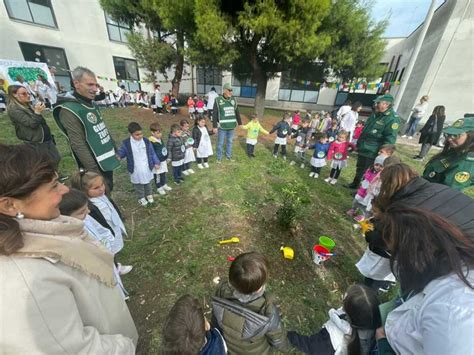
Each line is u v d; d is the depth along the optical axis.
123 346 0.92
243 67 11.27
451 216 1.08
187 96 17.81
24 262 0.65
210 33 7.16
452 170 2.19
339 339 1.46
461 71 8.02
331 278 2.57
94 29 13.69
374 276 1.99
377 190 3.13
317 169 5.18
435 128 5.95
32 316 0.62
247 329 1.25
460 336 0.61
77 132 2.52
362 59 9.57
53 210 0.80
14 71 9.63
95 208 1.97
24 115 3.33
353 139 6.87
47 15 11.98
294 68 10.97
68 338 0.70
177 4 7.44
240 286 1.24
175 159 4.32
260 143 7.73
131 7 9.96
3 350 0.61
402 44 15.64
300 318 2.13
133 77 16.30
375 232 1.75
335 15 8.34
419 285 0.81
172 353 1.02
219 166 5.53
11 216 0.71
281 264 2.71
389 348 1.06
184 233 3.13
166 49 11.07
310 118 8.29
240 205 3.86
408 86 11.22
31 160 0.69
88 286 0.88
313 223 3.52
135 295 2.26
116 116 10.20
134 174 3.42
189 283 2.41
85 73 2.45
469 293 0.67
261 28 7.01
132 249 2.82
